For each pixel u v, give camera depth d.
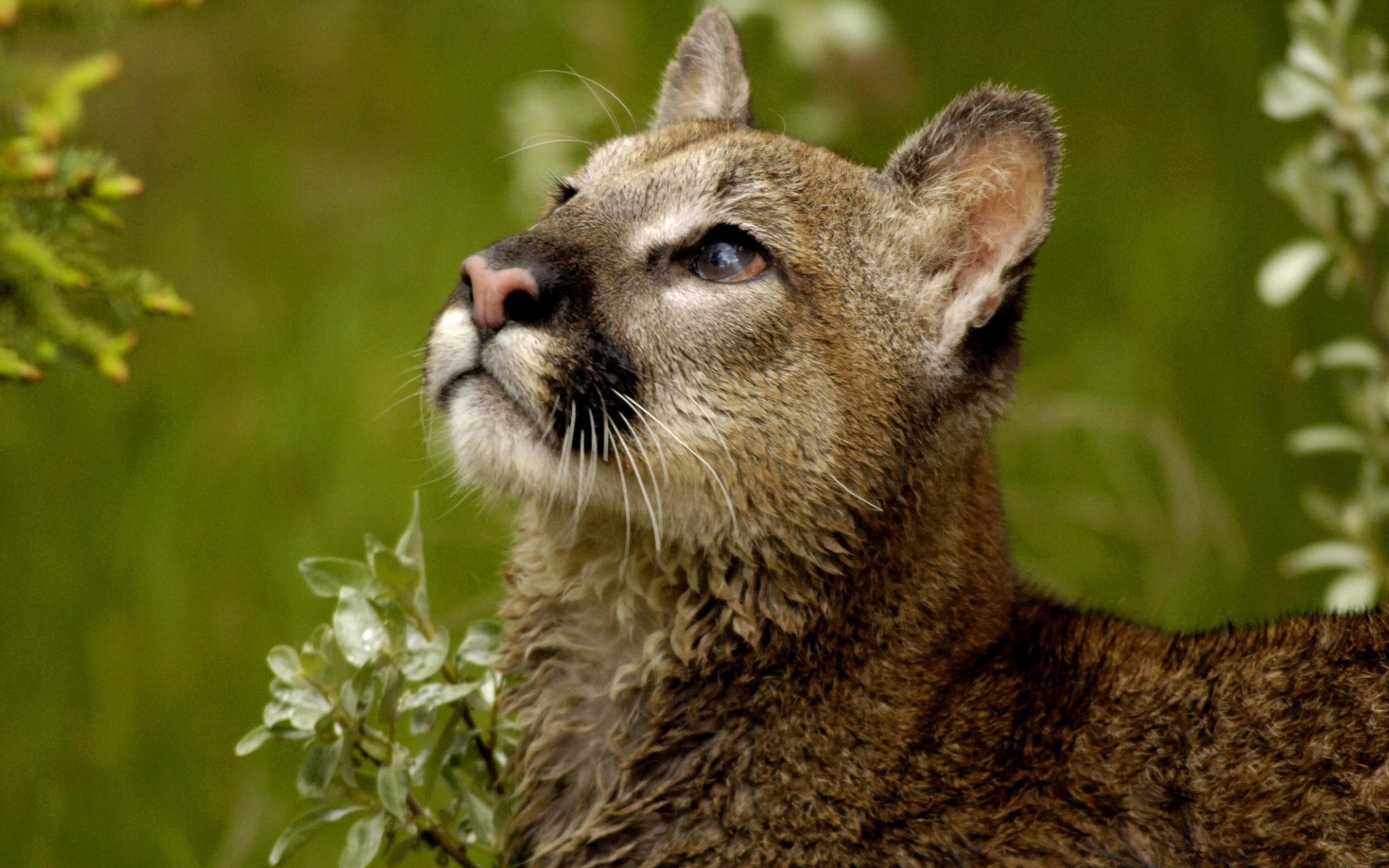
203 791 9.53
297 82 15.50
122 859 9.18
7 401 11.62
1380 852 6.20
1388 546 10.71
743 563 6.75
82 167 4.99
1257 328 12.27
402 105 15.16
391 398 11.77
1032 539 11.39
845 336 7.00
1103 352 12.45
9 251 4.90
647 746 6.72
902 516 6.87
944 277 7.21
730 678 6.74
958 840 6.45
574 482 6.77
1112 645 6.95
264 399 11.88
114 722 9.79
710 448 6.77
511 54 14.91
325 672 6.32
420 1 15.80
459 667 7.18
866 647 6.73
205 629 10.33
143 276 5.27
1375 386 9.28
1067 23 14.68
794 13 12.12
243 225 14.12
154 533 10.71
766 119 13.33
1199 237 12.91
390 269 13.25
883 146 13.67
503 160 13.95
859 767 6.60
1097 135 14.02
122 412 11.75
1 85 4.90
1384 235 12.01
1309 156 9.16
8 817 9.32
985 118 7.22
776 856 6.55
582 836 6.71
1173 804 6.45
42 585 10.53
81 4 4.85
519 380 6.71
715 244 7.05
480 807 6.67
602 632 7.02
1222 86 13.89
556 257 6.88
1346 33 8.98
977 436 7.17
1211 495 11.16
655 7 14.27
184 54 15.81
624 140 7.84
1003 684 6.78
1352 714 6.46
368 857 6.31
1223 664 6.76
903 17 14.91
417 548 6.57
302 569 6.47
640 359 6.81
